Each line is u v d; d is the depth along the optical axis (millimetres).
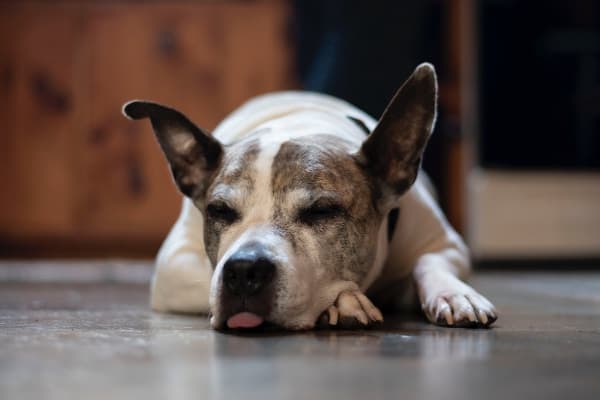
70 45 2213
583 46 2207
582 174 2260
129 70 2221
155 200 2250
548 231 2275
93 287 1513
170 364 695
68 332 861
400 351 751
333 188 912
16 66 2219
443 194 2275
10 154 2240
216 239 932
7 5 2197
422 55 2123
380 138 955
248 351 750
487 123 2240
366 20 2045
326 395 606
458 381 644
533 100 2230
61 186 2252
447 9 2195
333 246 906
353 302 892
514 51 2215
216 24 2213
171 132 1007
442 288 960
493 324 938
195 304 1024
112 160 2244
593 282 1670
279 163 919
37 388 625
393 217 1029
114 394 609
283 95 1231
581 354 742
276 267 842
